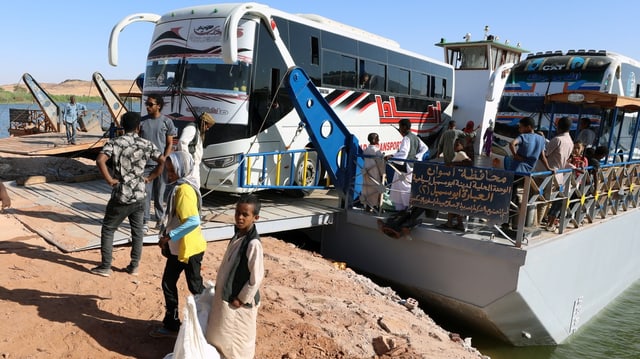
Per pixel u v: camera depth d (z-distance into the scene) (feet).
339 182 30.60
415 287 27.66
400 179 28.96
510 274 23.94
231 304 12.40
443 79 51.19
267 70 29.09
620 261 35.65
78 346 13.84
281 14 30.04
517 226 24.29
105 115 69.92
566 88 42.98
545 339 26.99
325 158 29.48
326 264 26.71
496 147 47.01
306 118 28.09
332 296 21.42
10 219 23.75
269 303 18.94
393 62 41.96
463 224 26.61
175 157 14.52
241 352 12.74
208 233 24.30
